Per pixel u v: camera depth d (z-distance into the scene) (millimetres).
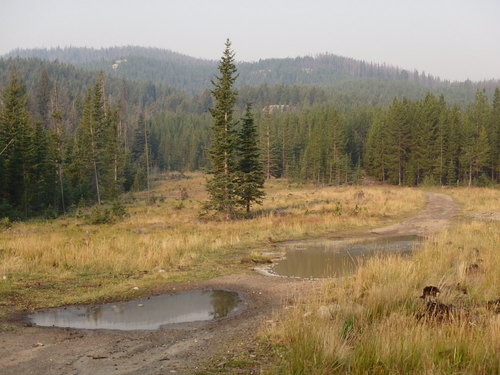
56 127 56000
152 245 16250
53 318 7715
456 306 6871
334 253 16234
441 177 70625
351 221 25859
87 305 8766
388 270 9438
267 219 26531
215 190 28516
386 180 82562
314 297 8250
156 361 5305
